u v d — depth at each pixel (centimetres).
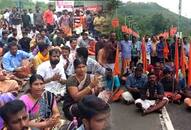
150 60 1838
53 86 766
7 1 3425
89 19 2505
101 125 327
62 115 677
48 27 2378
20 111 400
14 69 1084
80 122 349
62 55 946
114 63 1220
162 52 1803
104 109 324
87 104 325
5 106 403
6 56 1121
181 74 1248
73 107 510
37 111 568
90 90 606
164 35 1905
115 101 1197
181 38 1627
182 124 984
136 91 1168
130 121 999
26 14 2508
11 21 2500
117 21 2070
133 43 1777
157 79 1154
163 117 1044
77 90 606
